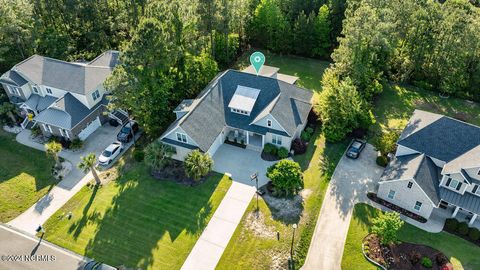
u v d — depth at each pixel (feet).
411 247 121.39
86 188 147.13
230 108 165.37
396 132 159.84
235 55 232.73
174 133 150.71
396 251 120.06
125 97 155.33
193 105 162.40
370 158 156.56
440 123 139.03
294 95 169.78
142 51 147.95
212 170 151.53
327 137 161.89
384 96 196.95
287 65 227.40
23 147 167.84
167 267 118.21
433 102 192.34
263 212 134.51
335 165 153.58
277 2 241.14
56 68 179.42
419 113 149.59
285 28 227.40
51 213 137.49
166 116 170.09
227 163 155.02
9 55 196.24
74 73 176.24
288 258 119.55
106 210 137.39
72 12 209.56
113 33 229.66
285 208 135.74
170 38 162.09
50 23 223.30
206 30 195.72
